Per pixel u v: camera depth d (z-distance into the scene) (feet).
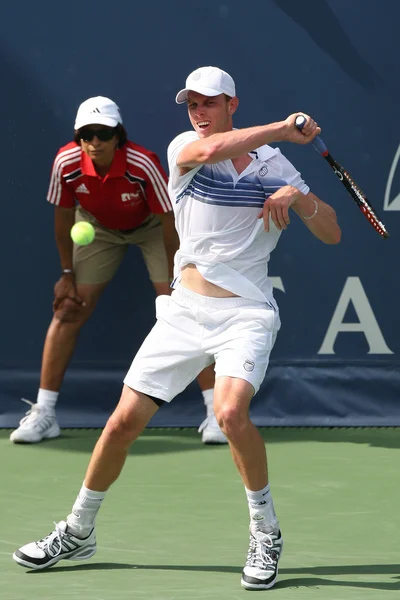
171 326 37.01
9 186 65.05
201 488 49.52
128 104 64.64
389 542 40.57
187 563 37.88
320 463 55.01
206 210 36.50
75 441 61.05
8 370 65.57
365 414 65.46
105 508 45.85
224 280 36.58
